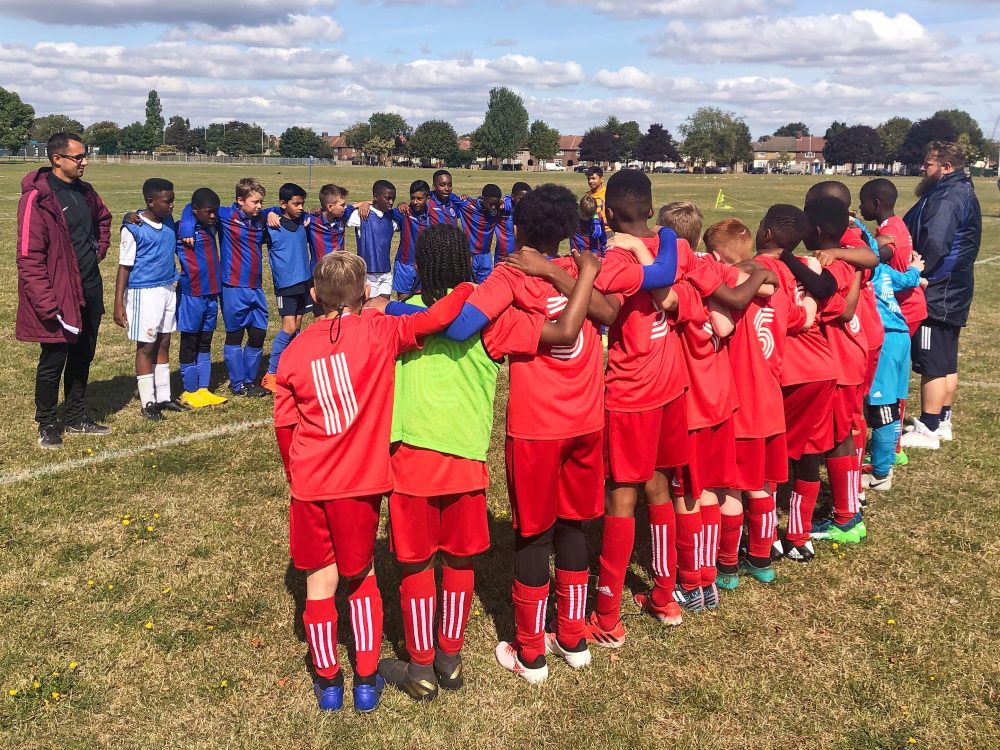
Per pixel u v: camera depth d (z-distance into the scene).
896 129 158.50
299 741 3.20
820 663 3.71
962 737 3.24
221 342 10.21
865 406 6.18
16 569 4.43
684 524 4.00
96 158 107.12
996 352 10.12
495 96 145.50
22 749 3.13
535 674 3.55
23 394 7.59
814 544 4.87
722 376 3.85
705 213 32.09
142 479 5.73
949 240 6.05
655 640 3.89
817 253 4.30
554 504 3.34
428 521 3.20
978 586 4.38
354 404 3.02
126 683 3.53
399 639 3.89
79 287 6.07
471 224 10.56
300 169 81.25
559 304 3.12
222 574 4.45
